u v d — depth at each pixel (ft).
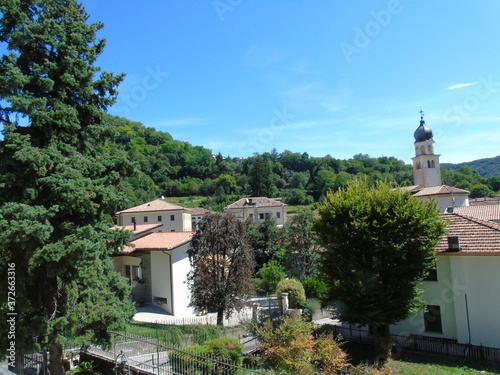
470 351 60.34
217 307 71.67
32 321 39.68
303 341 45.42
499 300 61.98
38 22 42.98
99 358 51.44
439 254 66.85
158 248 89.25
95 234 41.01
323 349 46.34
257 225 159.74
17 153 37.04
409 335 68.08
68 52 42.42
